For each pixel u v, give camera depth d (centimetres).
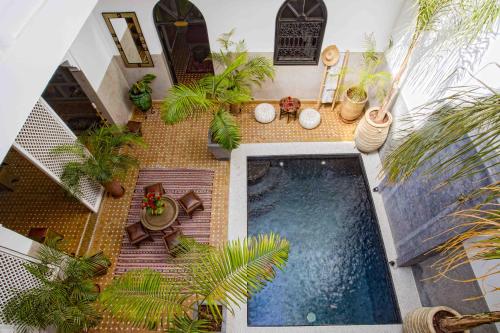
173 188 754
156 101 919
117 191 727
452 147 477
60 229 699
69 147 588
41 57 374
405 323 558
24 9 346
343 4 670
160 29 758
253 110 888
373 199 726
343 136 826
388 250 662
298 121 859
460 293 496
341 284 641
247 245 411
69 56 613
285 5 678
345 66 762
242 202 730
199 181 764
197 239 685
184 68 1012
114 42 754
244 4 675
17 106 345
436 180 513
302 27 721
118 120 819
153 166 790
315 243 686
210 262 403
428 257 567
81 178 653
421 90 597
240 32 733
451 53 508
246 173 774
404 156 300
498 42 409
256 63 730
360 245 684
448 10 480
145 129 860
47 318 440
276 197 750
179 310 406
